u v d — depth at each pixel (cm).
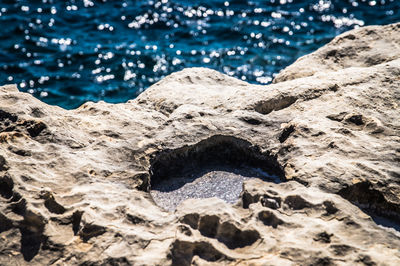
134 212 605
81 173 654
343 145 685
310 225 571
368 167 648
